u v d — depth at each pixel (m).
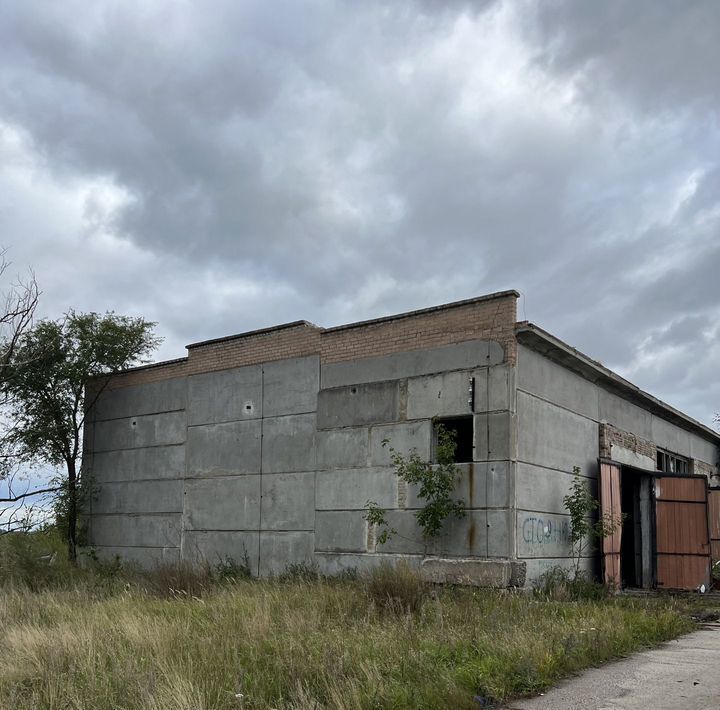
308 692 6.40
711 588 18.66
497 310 14.70
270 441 17.91
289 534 17.08
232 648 8.15
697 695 6.81
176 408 20.28
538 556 14.57
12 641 9.08
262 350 18.56
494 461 14.15
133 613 10.95
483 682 6.93
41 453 21.27
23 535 20.84
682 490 19.28
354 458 16.20
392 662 7.42
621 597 14.66
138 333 22.22
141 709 6.08
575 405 16.91
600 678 7.54
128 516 20.84
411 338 15.81
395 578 11.63
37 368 20.97
